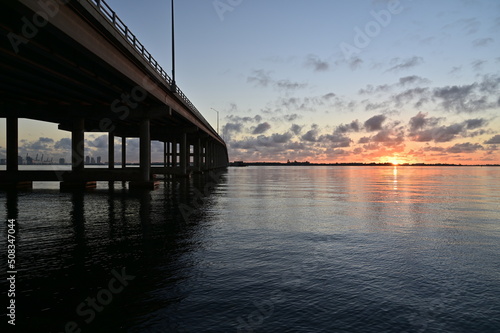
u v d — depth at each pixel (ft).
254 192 147.23
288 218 73.56
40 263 38.65
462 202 113.29
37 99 131.03
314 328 23.56
